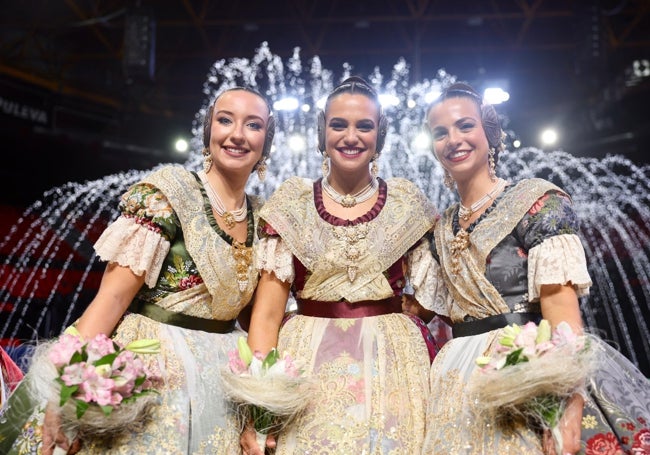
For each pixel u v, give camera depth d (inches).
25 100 418.9
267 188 404.8
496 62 505.0
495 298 90.7
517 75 513.3
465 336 94.1
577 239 87.4
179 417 84.4
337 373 91.1
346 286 97.0
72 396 76.3
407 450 87.2
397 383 91.5
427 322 108.4
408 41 468.4
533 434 81.6
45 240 350.6
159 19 475.8
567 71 502.3
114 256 87.2
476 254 93.0
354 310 96.9
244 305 98.3
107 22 436.5
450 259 96.8
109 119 475.2
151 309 91.3
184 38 498.6
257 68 502.6
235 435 88.6
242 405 89.3
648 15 455.8
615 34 470.0
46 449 80.7
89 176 430.6
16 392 85.7
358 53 487.8
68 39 474.6
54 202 391.5
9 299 306.3
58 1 439.8
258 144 98.2
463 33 492.7
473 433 83.7
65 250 350.6
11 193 399.5
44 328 303.1
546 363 76.3
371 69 504.4
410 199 102.0
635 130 448.8
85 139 430.6
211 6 467.8
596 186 427.2
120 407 78.9
